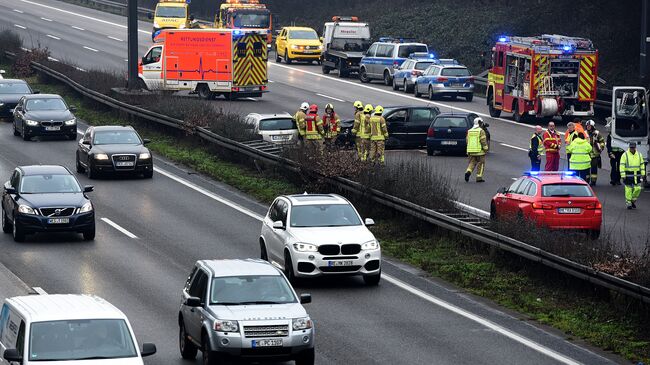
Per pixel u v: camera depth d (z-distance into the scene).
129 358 36.16
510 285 57.19
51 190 71.38
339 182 79.62
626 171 77.81
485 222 64.75
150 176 94.00
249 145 96.19
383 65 158.38
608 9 159.12
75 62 164.62
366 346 46.47
